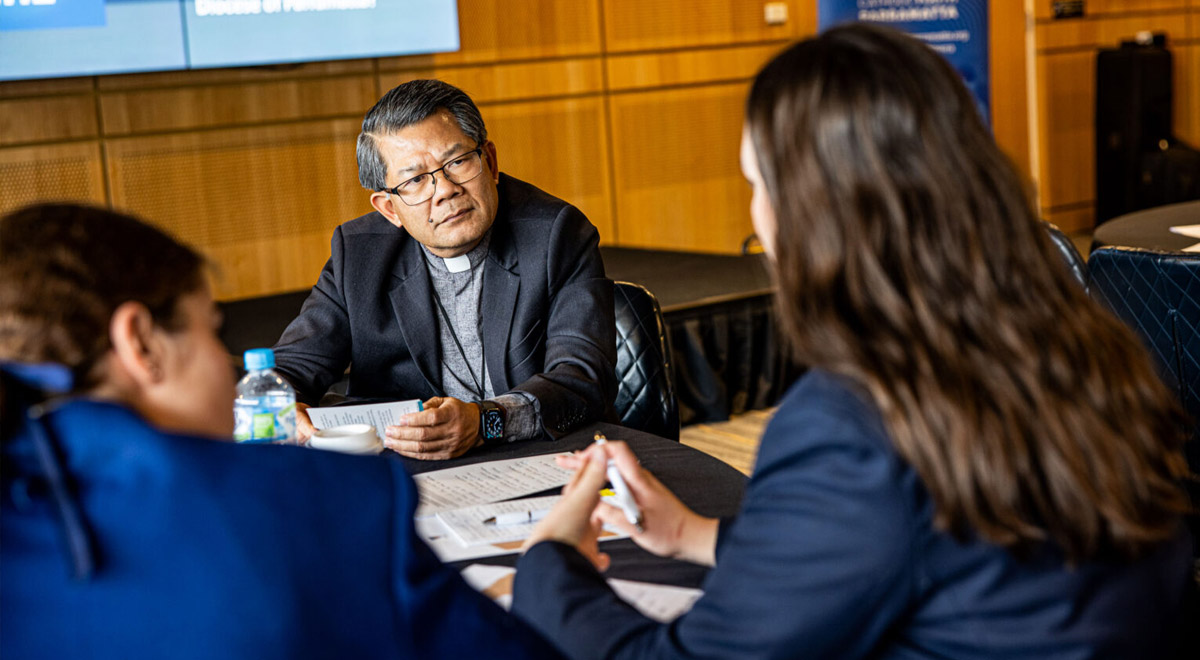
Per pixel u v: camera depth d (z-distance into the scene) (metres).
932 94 0.82
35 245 0.74
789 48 0.88
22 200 4.95
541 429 1.74
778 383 4.43
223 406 0.82
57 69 4.73
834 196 0.82
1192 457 2.07
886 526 0.79
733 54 6.85
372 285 2.07
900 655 0.85
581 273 2.02
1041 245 0.85
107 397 0.75
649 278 4.81
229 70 5.35
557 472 1.54
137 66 4.88
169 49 4.93
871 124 0.81
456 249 1.97
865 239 0.81
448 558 1.24
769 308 4.38
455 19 5.56
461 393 2.06
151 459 0.70
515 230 2.03
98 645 0.67
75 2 4.71
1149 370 0.90
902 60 0.82
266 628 0.68
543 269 2.00
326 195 5.69
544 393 1.76
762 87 0.87
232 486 0.71
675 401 2.19
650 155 6.64
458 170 1.91
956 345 0.80
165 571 0.68
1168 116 7.65
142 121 5.18
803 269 0.84
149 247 0.78
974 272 0.81
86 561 0.66
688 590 1.12
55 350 0.72
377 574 0.72
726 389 4.28
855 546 0.79
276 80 5.48
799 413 0.83
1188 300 2.05
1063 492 0.80
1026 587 0.82
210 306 0.82
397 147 1.90
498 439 1.70
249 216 5.49
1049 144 8.11
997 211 0.82
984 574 0.82
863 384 0.81
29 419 0.70
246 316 4.89
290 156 5.56
